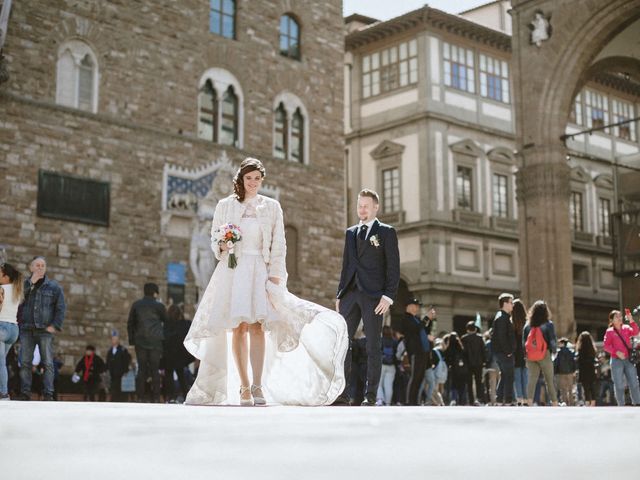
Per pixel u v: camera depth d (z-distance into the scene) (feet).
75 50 86.48
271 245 23.80
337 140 108.88
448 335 66.54
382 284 33.14
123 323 85.97
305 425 6.63
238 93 99.55
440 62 148.66
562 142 107.76
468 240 147.64
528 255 106.63
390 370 60.80
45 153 83.05
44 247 81.82
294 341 23.35
